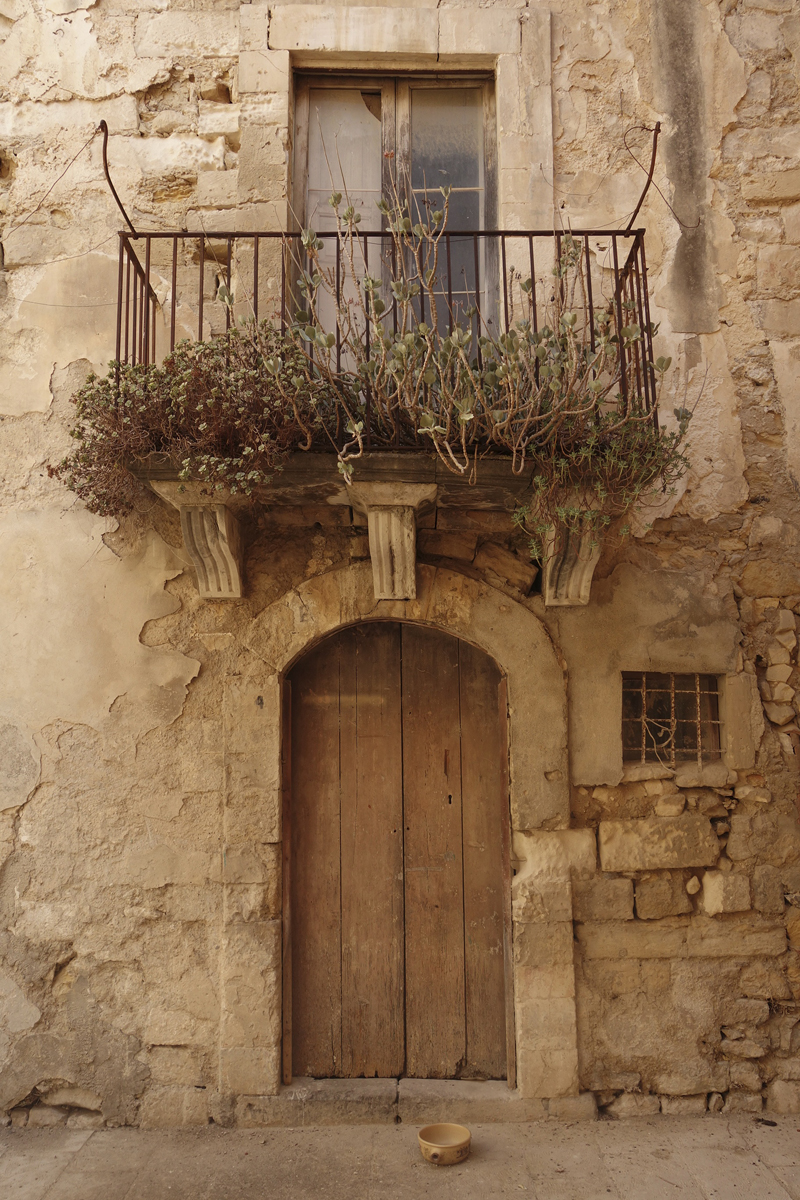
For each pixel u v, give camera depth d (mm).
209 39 4340
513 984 3793
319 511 3967
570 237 3629
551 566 3730
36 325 4117
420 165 4430
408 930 3996
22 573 3969
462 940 3986
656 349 4125
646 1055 3732
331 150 4430
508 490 3566
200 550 3686
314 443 3494
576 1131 3566
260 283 4102
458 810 4055
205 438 3305
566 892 3768
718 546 4051
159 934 3770
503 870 3934
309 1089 3738
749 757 3914
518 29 4312
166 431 3365
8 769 3855
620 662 3930
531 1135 3545
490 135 4426
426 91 4484
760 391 4133
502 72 4281
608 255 4164
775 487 4090
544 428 3299
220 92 4344
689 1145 3451
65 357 4098
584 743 3875
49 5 4355
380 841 4047
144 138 4262
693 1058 3738
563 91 4293
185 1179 3250
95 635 3930
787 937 3828
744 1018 3764
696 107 4293
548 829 3818
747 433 4109
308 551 3984
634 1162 3334
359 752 4094
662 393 4094
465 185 4426
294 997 3947
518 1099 3688
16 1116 3689
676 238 4195
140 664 3908
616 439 3434
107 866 3801
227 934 3730
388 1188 3184
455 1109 3688
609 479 3438
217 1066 3705
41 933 3771
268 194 4184
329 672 4137
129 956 3756
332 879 4020
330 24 4297
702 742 4047
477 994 3955
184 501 3527
